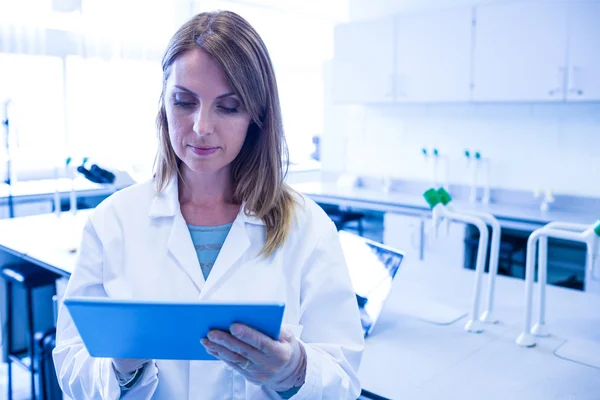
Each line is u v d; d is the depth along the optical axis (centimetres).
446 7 404
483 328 157
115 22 385
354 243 173
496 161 400
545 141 375
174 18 416
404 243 383
